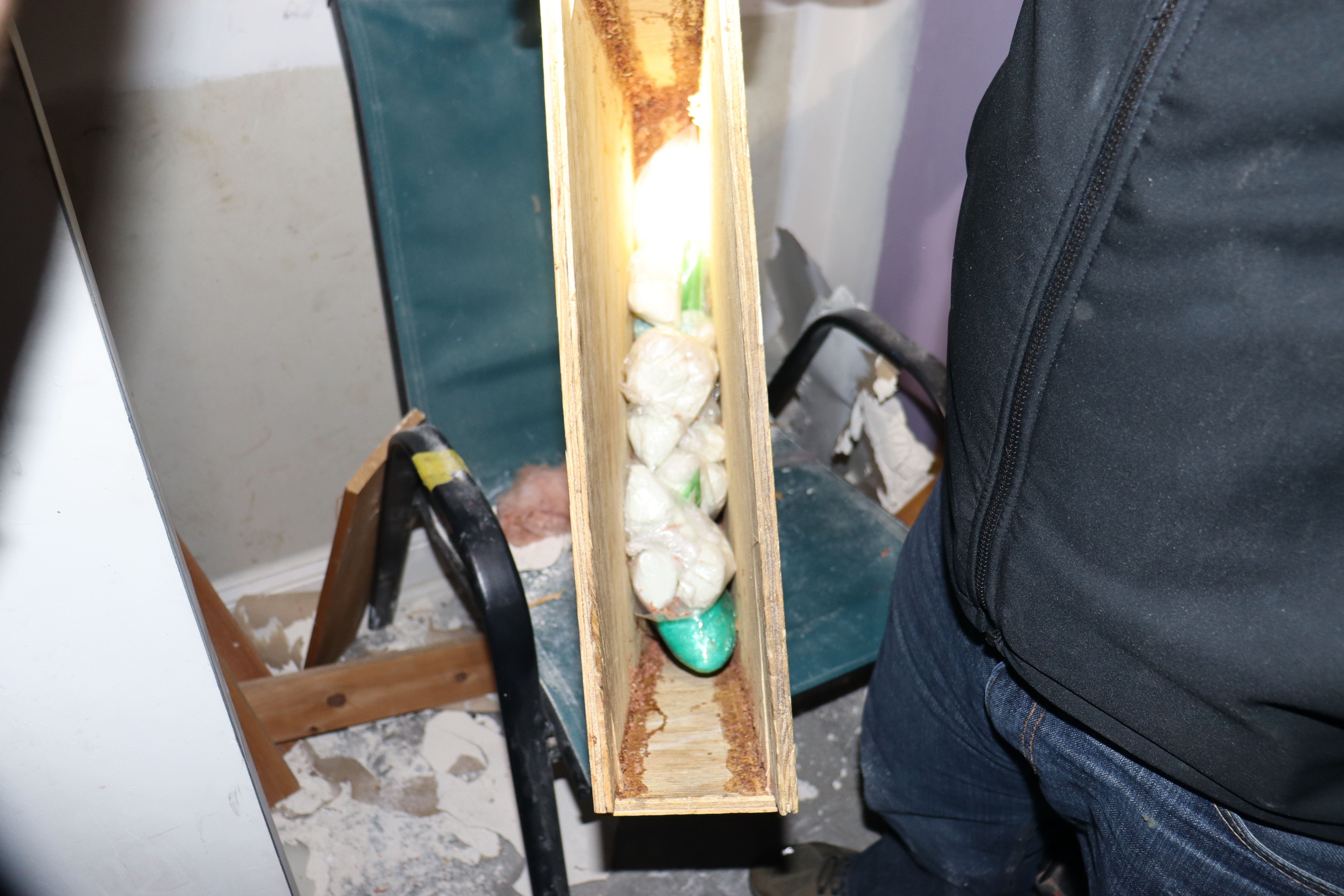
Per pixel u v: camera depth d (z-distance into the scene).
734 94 0.56
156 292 1.29
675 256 1.05
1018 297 0.55
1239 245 0.44
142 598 0.63
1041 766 0.71
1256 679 0.49
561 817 1.38
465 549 0.90
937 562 0.84
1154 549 0.52
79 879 0.77
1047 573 0.58
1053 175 0.51
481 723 1.54
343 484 1.63
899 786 0.96
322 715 1.44
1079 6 0.50
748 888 1.30
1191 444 0.48
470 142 1.26
